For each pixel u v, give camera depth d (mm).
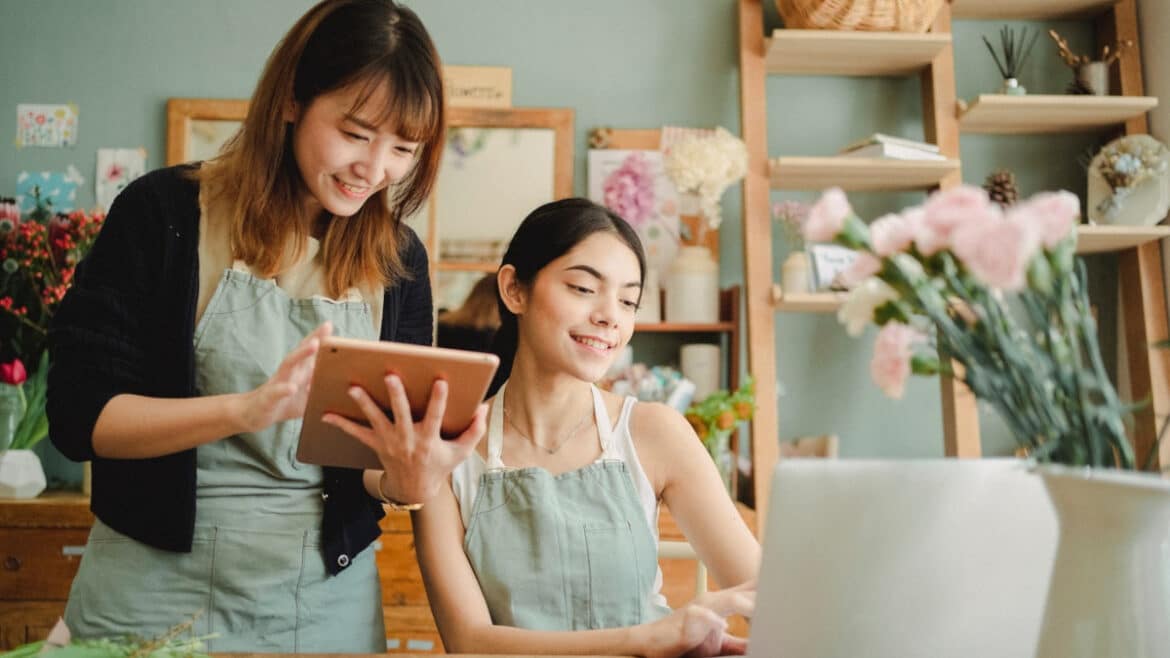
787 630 772
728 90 3031
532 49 3023
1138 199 2883
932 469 754
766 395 2746
